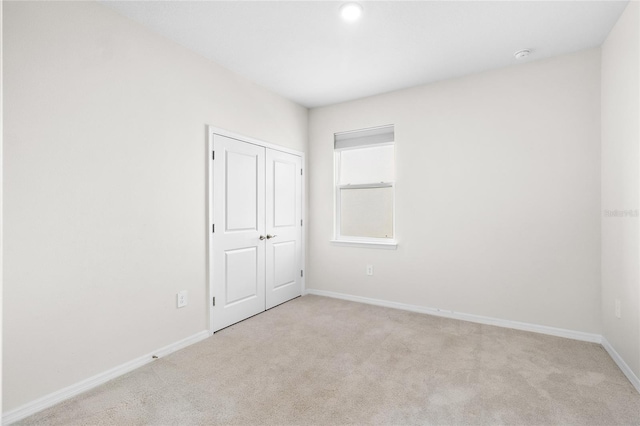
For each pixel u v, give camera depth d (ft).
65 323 6.38
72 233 6.48
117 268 7.24
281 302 12.41
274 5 7.02
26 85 5.82
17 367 5.75
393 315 11.05
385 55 9.20
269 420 5.62
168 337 8.33
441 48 8.82
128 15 7.36
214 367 7.51
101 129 6.93
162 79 8.18
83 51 6.63
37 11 5.97
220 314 9.82
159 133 8.11
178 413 5.83
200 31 8.04
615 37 7.63
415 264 11.47
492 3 6.93
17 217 5.73
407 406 5.98
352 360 7.79
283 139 12.44
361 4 6.98
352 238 13.08
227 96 10.04
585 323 8.90
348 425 5.49
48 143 6.11
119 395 6.42
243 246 10.66
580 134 8.91
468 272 10.53
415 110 11.43
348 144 12.99
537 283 9.51
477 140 10.35
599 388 6.50
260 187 11.35
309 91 11.91
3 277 5.58
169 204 8.36
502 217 9.99
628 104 6.91
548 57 9.30
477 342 8.78
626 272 7.06
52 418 5.73
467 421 5.55
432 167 11.12
